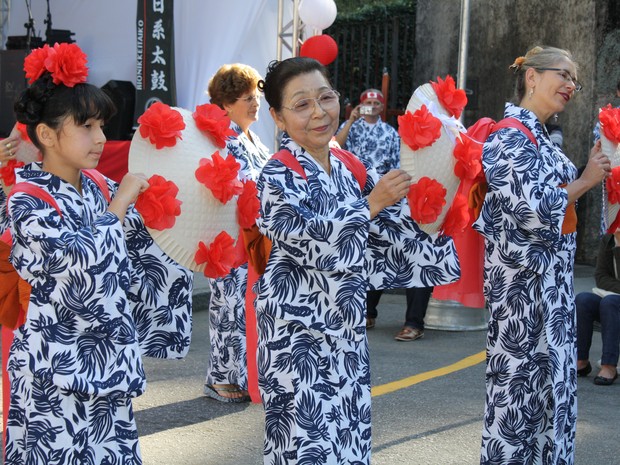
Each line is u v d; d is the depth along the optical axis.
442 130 3.27
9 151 3.40
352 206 3.03
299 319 3.03
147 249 3.32
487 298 3.80
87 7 11.87
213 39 10.59
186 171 3.08
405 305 9.19
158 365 6.38
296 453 3.03
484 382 6.07
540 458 3.76
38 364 2.82
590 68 10.60
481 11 12.56
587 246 10.72
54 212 2.84
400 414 5.27
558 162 3.71
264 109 10.65
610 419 5.28
